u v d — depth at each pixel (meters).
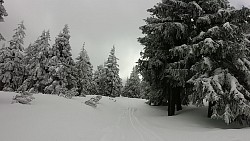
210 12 16.55
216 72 14.20
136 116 18.94
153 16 18.83
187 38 17.09
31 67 35.34
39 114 10.52
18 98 12.69
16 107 10.99
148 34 19.08
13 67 33.84
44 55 34.66
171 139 9.58
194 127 13.30
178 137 10.03
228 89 13.66
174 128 13.08
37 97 16.80
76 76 38.91
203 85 13.14
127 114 20.02
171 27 16.45
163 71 17.91
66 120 10.76
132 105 30.22
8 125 7.83
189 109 19.70
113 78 53.97
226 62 15.03
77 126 10.21
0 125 7.64
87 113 14.82
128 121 15.48
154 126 13.82
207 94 12.81
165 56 17.75
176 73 15.65
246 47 15.10
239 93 12.54
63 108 13.93
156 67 18.91
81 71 46.75
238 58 14.10
